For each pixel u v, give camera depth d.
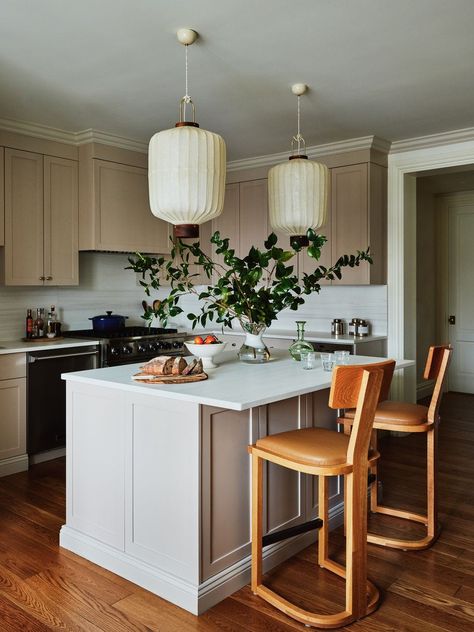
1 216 4.20
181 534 2.31
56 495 3.55
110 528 2.62
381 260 4.99
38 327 4.72
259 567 2.38
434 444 2.85
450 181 6.18
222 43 2.94
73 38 2.87
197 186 2.40
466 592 2.39
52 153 4.53
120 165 4.82
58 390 4.23
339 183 4.95
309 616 2.14
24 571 2.58
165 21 2.70
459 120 4.28
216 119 4.22
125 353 4.62
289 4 2.54
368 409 2.13
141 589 2.43
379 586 2.44
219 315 3.12
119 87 3.57
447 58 3.14
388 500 3.45
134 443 2.49
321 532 2.61
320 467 2.11
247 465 2.49
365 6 2.57
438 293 6.96
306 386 2.44
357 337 4.93
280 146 4.99
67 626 2.14
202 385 2.46
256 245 5.50
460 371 6.89
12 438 3.97
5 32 2.80
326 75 3.38
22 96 3.73
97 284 5.30
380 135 4.69
